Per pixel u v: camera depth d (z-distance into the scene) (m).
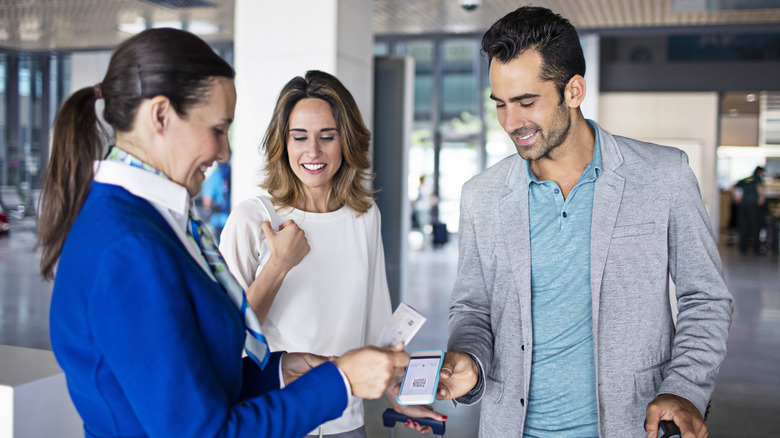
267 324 1.89
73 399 1.06
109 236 0.98
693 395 1.50
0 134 15.45
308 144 1.91
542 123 1.58
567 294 1.68
